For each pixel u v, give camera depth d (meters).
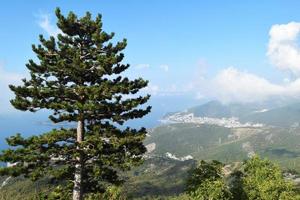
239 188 47.41
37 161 33.84
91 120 36.38
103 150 35.19
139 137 33.81
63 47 35.38
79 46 37.34
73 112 34.91
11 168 32.66
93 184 37.09
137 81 36.69
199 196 41.22
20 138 32.84
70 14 35.94
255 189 46.84
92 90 33.19
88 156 35.34
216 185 41.03
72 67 34.34
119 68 36.56
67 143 35.41
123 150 35.28
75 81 36.47
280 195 45.47
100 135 35.41
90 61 35.22
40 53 35.66
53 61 36.00
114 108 35.16
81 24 36.59
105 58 34.66
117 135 35.84
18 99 34.19
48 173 34.44
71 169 36.09
